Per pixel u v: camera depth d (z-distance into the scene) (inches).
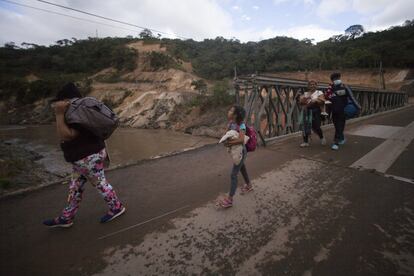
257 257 83.0
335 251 84.6
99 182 103.0
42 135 969.5
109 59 2444.6
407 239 89.9
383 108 601.6
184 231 100.0
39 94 1772.9
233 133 112.8
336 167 174.2
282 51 2608.3
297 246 88.1
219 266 79.3
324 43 3102.9
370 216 107.2
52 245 92.5
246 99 231.9
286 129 282.7
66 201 130.2
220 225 103.9
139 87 1729.8
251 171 170.7
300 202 122.6
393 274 73.0
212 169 177.3
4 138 896.9
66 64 2513.5
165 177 162.6
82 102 91.8
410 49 1991.9
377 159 190.7
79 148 95.6
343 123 220.2
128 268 79.6
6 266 81.3
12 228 104.1
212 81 2156.7
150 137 838.5
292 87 277.3
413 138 265.7
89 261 83.4
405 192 130.7
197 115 1001.5
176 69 2039.9
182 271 77.5
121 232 100.3
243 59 2623.0
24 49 3016.7
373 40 2593.5
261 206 119.6
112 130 100.0
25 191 141.9
